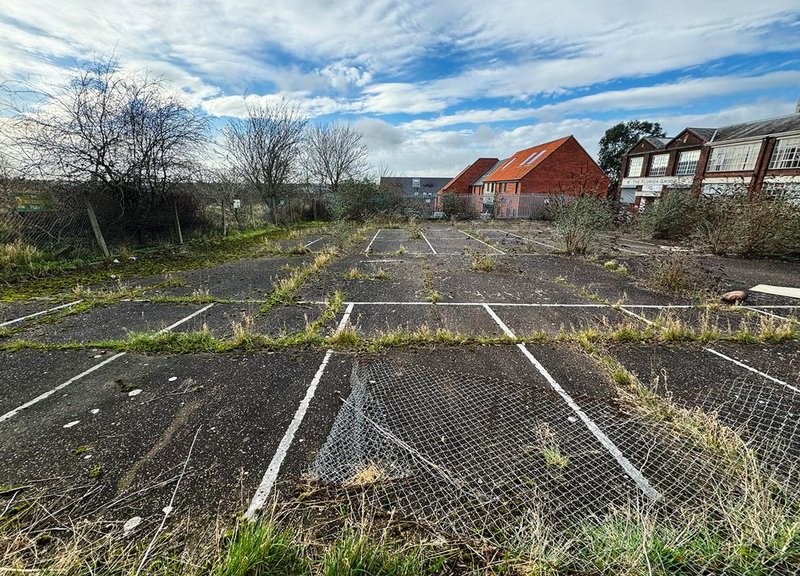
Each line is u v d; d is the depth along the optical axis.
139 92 8.59
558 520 1.89
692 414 2.77
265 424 2.68
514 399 3.00
